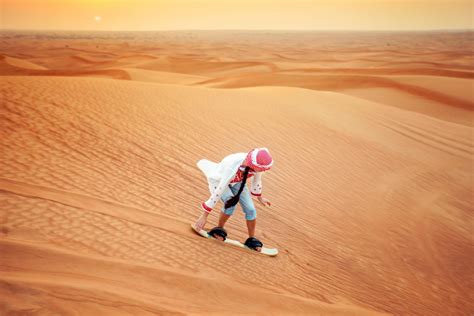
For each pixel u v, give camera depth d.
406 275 7.34
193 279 4.59
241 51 149.00
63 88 10.77
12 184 5.57
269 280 5.35
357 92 33.53
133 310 3.63
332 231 7.86
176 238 5.50
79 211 5.38
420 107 29.83
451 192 12.25
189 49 160.88
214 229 5.85
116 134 8.45
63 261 4.18
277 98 16.77
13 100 8.79
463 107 29.81
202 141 9.62
